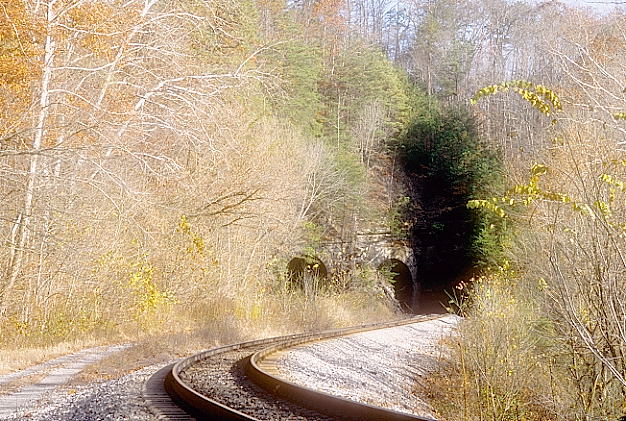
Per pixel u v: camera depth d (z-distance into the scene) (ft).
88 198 79.25
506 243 98.22
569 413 41.93
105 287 85.71
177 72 90.07
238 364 56.75
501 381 54.65
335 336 90.94
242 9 123.85
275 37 174.70
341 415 35.17
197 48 103.65
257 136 117.70
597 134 34.73
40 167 75.46
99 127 74.02
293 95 176.96
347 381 57.52
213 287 107.14
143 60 92.12
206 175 91.91
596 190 30.35
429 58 296.10
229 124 95.04
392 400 54.39
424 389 65.41
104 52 83.46
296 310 117.50
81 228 81.56
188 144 87.40
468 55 285.64
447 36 303.89
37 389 44.47
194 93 87.04
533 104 29.94
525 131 177.99
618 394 38.06
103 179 78.48
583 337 30.96
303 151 148.46
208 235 104.73
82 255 80.94
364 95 232.94
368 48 248.93
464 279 185.57
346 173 183.83
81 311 82.79
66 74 83.87
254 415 35.42
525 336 56.39
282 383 41.93
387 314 159.84
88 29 79.71
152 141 90.43
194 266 100.48
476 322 60.75
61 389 44.34
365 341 89.15
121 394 39.91
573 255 33.22
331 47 249.55
